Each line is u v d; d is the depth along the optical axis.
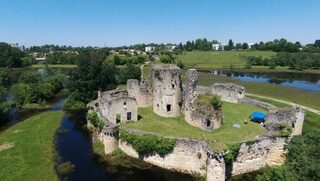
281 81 148.62
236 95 76.06
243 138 49.00
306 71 186.75
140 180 43.97
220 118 55.81
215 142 43.81
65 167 47.66
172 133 52.28
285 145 45.44
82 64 93.06
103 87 93.06
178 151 45.91
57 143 58.94
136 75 125.12
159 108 63.56
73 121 74.50
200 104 55.41
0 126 71.00
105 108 59.34
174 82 61.34
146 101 71.44
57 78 118.44
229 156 41.88
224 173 40.94
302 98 96.62
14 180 43.50
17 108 86.81
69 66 196.25
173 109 62.56
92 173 45.97
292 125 51.22
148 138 47.66
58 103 96.50
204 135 50.97
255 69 196.75
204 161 43.94
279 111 55.88
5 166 48.06
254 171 46.12
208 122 54.16
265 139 45.97
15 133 64.62
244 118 62.06
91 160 50.56
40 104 93.75
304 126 64.56
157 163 47.97
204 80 142.50
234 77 161.88
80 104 86.62
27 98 93.56
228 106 72.88
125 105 58.25
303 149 35.09
